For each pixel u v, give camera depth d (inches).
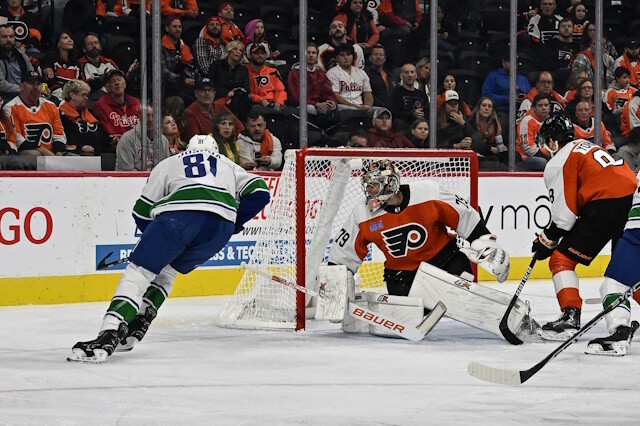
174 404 249.6
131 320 327.0
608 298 339.0
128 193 519.8
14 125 578.6
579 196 367.2
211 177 342.0
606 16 761.0
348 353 339.6
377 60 693.3
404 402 251.9
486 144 713.6
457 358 328.2
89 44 598.9
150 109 606.9
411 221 377.7
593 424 226.2
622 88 762.2
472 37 719.7
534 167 727.1
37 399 257.0
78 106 593.9
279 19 667.4
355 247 391.5
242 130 642.8
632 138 740.0
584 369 305.4
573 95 743.1
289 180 430.3
